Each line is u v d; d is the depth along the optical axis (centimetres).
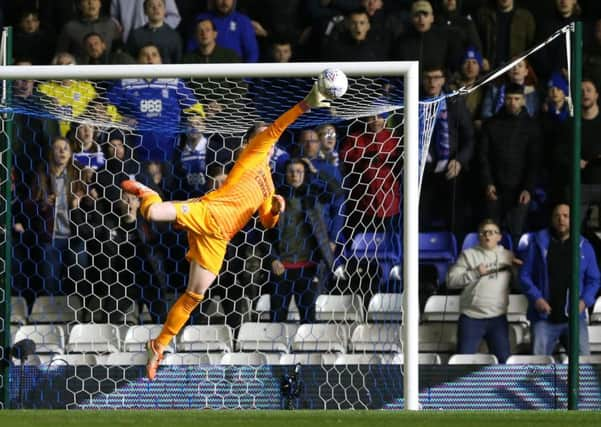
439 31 3956
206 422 2011
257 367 2961
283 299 3406
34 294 3572
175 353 3278
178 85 3347
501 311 3528
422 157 2939
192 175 3478
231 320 3453
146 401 2978
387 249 3475
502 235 3806
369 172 3459
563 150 3847
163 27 4019
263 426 1991
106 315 3516
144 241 3478
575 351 2766
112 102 3322
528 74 3988
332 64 2656
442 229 3834
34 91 3269
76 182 3466
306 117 3098
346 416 2052
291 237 3391
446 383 3056
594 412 2081
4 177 3155
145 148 3491
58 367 2980
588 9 4150
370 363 3131
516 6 4150
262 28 4216
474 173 3838
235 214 2308
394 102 3041
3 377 2953
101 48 3991
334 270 3478
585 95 3831
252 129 3216
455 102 3788
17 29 4150
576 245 2770
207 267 2331
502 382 3044
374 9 4038
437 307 3609
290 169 3359
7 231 2947
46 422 2022
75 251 3488
